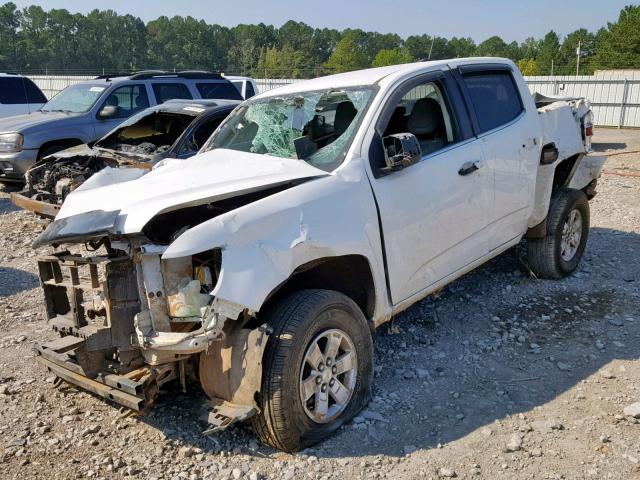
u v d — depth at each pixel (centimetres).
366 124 418
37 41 11744
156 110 878
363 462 344
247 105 529
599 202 1014
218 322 318
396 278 418
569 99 669
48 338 527
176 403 412
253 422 348
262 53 10094
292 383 338
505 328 518
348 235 377
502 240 531
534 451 349
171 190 372
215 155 458
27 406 415
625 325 514
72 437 378
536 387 422
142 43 12950
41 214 812
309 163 416
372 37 13100
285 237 346
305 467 339
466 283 619
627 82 2744
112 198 381
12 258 774
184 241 320
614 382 423
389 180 413
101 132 1134
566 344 485
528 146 539
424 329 519
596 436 362
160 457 356
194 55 13162
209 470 341
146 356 339
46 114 1172
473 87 508
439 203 445
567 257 627
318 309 350
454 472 332
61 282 371
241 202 381
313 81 507
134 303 336
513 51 14175
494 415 389
